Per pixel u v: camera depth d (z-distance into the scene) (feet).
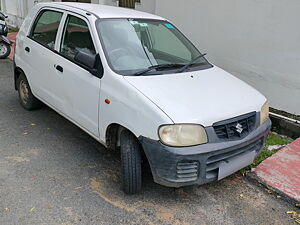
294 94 16.43
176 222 10.21
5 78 23.57
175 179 9.89
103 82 11.50
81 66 12.53
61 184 11.64
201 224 10.22
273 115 17.04
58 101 14.12
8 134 15.11
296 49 15.87
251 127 11.11
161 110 9.80
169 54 13.50
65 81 13.32
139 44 12.86
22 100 17.90
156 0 22.56
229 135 10.36
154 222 10.14
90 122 12.32
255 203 11.41
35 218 9.94
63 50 13.80
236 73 18.72
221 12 18.62
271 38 16.71
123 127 10.91
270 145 15.26
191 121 9.72
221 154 10.26
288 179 12.48
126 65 11.81
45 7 15.70
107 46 12.07
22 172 12.20
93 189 11.48
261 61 17.39
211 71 13.29
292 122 16.37
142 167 12.09
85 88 12.23
